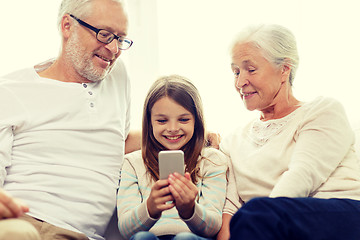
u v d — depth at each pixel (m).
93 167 1.34
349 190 1.20
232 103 2.07
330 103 1.29
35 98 1.37
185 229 1.27
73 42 1.40
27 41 1.93
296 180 1.14
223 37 2.07
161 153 1.14
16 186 1.26
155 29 2.10
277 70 1.33
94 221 1.29
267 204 0.89
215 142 1.56
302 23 2.10
